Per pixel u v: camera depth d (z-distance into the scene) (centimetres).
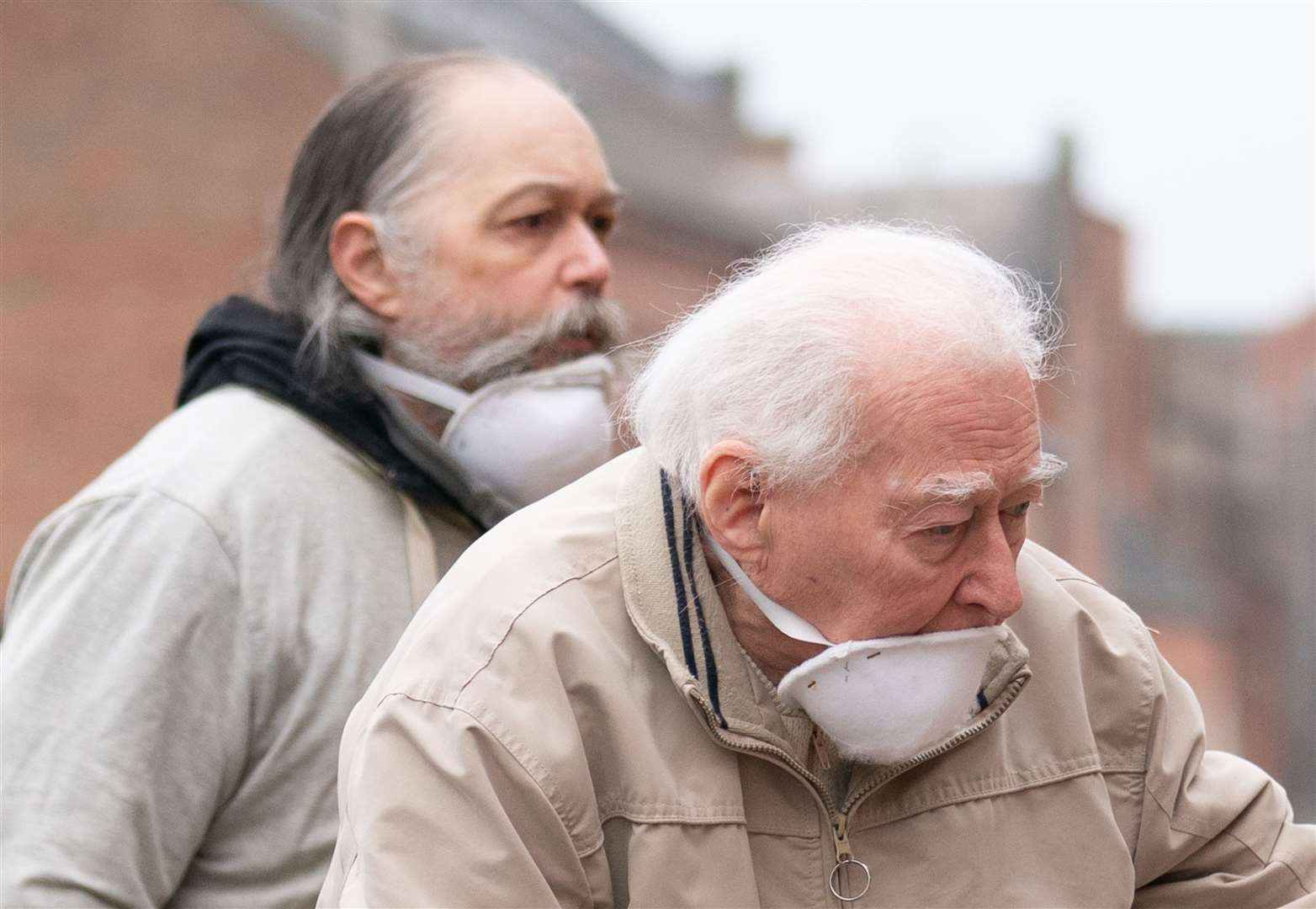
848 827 400
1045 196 4291
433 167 570
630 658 392
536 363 571
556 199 575
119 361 2838
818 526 372
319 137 598
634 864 378
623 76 3425
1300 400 6222
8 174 2873
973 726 399
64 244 2852
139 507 493
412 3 2855
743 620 398
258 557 493
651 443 402
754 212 3344
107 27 2850
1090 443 4584
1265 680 5816
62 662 468
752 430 374
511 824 367
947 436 361
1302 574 6019
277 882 482
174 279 2827
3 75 2858
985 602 375
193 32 2825
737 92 3784
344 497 519
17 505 2839
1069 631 429
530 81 604
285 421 529
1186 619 5062
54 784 452
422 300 567
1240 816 444
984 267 389
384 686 398
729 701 387
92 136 2855
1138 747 430
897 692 377
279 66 2812
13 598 510
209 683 477
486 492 532
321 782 487
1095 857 412
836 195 3575
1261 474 6138
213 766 475
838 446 364
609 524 411
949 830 404
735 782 388
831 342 367
